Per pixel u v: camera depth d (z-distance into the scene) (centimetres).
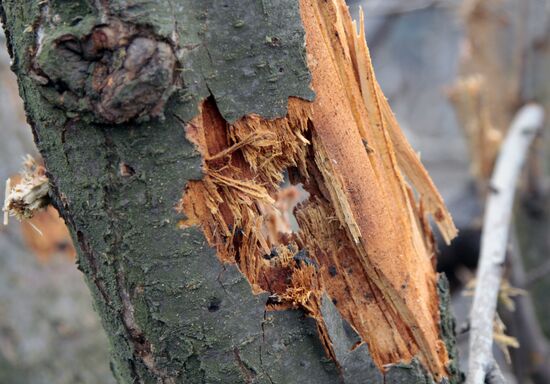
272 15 83
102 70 80
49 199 87
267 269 86
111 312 85
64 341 147
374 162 88
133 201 83
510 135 135
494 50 168
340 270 88
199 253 83
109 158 82
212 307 84
